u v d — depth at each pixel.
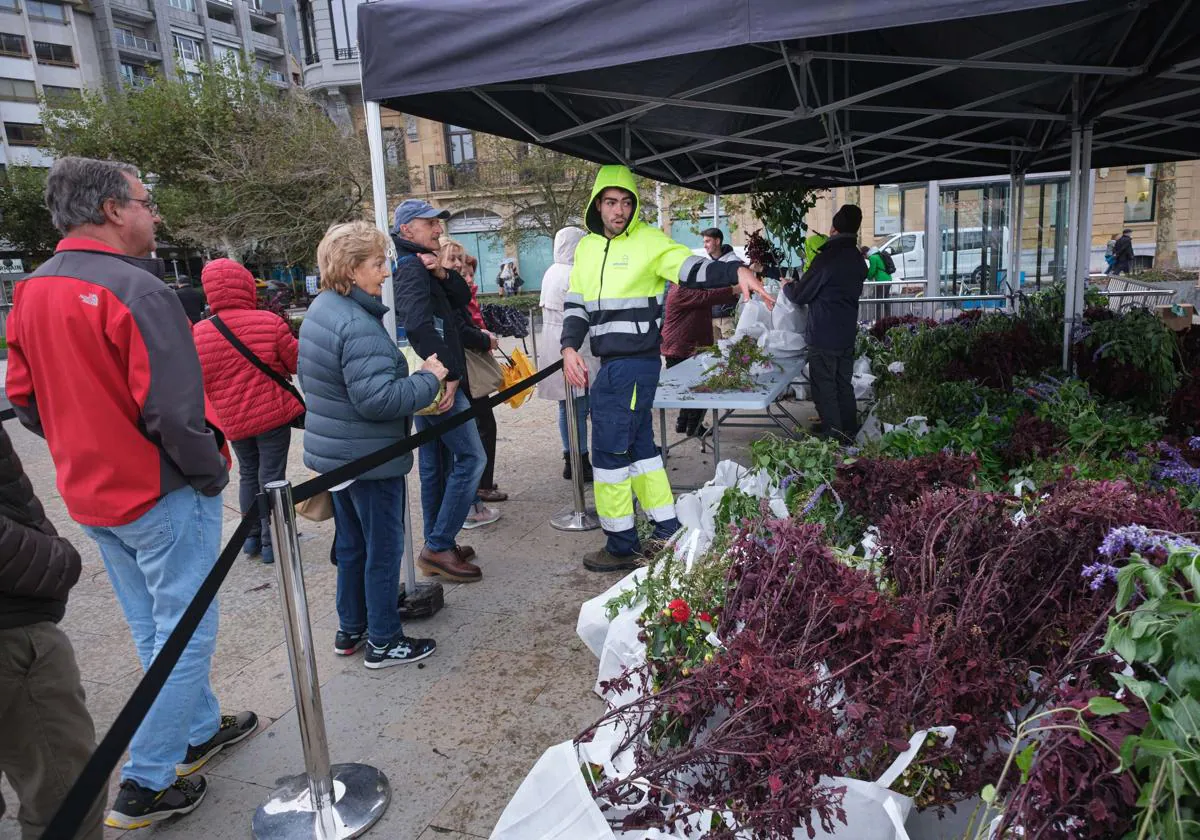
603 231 3.83
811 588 1.98
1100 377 4.90
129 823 2.36
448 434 3.89
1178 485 2.73
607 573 4.06
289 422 4.31
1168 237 19.53
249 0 71.69
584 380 3.80
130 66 59.69
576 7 2.77
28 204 33.78
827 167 6.84
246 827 2.37
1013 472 3.01
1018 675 1.79
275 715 2.97
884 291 11.77
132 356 2.11
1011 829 1.36
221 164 20.75
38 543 1.77
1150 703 1.25
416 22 3.09
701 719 1.79
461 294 4.34
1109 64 4.06
